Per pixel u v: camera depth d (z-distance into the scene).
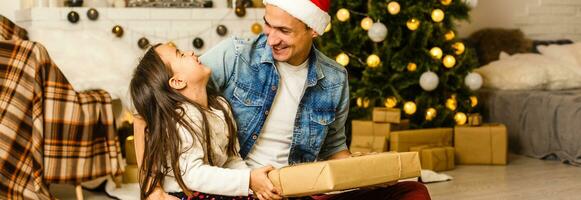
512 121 4.96
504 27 6.06
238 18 5.04
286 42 1.81
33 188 3.14
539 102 4.73
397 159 1.61
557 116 4.57
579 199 3.47
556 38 6.26
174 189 1.67
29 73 3.12
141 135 1.73
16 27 4.19
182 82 1.68
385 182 1.60
